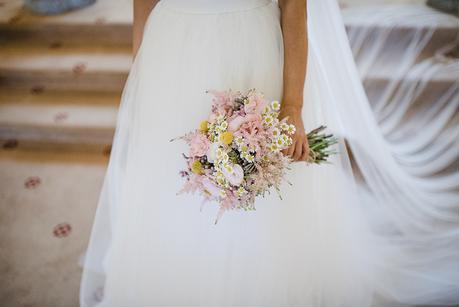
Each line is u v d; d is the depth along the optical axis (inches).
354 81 54.2
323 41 49.7
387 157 64.4
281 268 51.8
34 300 66.5
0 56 124.4
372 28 71.2
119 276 53.4
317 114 52.9
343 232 57.0
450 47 70.8
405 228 65.0
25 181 95.7
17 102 116.3
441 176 69.6
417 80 71.5
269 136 37.4
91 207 86.9
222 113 38.8
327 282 57.1
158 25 45.8
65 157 103.7
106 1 140.6
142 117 48.9
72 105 114.7
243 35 43.1
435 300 58.5
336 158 54.7
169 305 54.3
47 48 128.0
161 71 45.9
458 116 69.8
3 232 81.3
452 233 64.2
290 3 42.6
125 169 53.6
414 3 78.4
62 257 74.9
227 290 52.2
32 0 132.0
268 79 45.3
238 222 48.2
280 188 48.0
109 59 121.1
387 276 60.0
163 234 50.6
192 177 39.2
